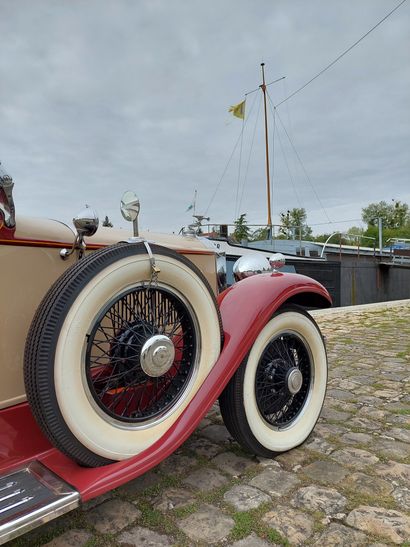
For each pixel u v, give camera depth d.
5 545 1.70
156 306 1.94
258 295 2.32
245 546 1.66
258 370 2.36
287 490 2.04
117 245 1.78
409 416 2.98
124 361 1.86
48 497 1.52
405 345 5.52
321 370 2.68
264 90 26.08
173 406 1.96
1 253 1.75
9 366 1.78
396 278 15.82
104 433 1.70
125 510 1.92
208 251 2.96
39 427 1.66
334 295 11.72
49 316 1.57
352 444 2.54
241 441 2.28
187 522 1.82
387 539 1.67
